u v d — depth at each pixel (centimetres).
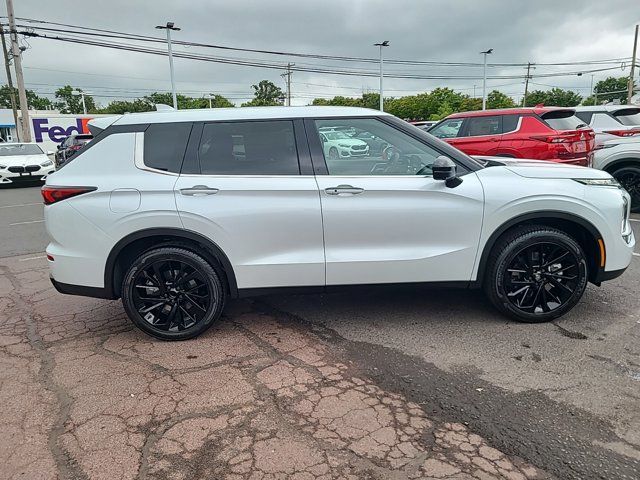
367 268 371
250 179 362
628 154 797
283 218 361
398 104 6438
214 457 244
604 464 234
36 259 666
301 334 386
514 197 366
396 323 401
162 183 359
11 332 408
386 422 269
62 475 234
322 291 378
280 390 304
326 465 236
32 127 3078
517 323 394
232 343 373
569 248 376
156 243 376
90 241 360
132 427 270
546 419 269
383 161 379
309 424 269
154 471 235
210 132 371
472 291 470
